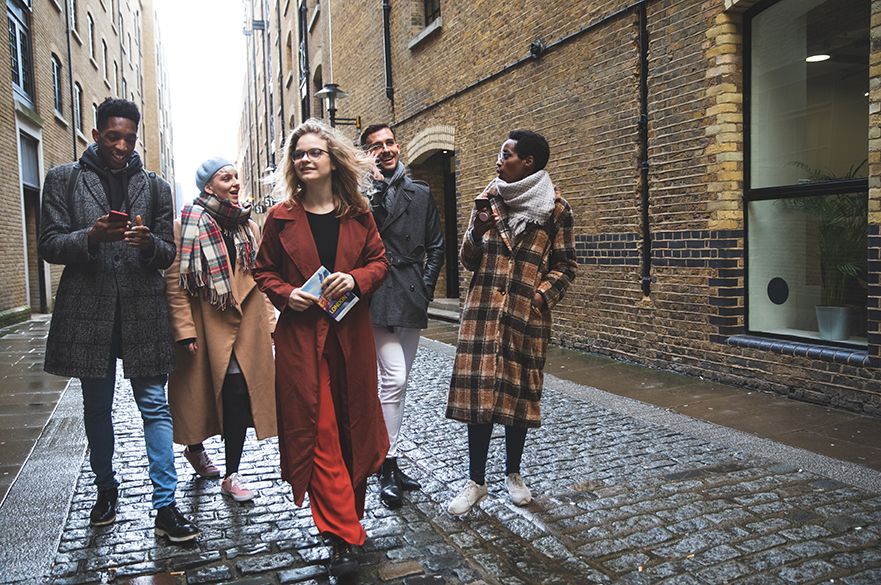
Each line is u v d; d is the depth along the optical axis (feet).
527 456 13.50
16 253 42.80
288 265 9.25
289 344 9.07
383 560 9.27
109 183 10.24
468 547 9.63
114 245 10.08
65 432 15.80
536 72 27.07
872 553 9.05
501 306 10.71
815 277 17.62
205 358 11.72
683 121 20.07
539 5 26.53
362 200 9.53
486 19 30.58
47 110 52.54
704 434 14.56
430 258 12.41
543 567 9.00
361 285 8.98
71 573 8.94
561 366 22.48
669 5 20.29
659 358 21.59
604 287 23.91
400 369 11.85
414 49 38.58
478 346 10.69
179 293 11.18
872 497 10.90
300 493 8.80
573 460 13.21
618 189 22.89
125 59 103.86
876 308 15.24
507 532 10.09
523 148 10.71
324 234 9.32
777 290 18.49
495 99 30.30
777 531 9.78
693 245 20.01
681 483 11.78
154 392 10.27
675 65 20.22
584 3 23.93
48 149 52.47
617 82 22.57
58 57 56.95
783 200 18.22
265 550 9.62
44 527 10.32
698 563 8.93
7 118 41.47
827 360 16.44
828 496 11.00
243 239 11.85
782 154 18.44
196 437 11.77
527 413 10.72
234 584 8.67
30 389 20.93
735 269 19.03
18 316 41.65
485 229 10.70
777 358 17.69
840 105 16.88
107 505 10.52
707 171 19.34
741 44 18.66
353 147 9.53
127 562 9.25
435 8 38.34
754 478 11.91
